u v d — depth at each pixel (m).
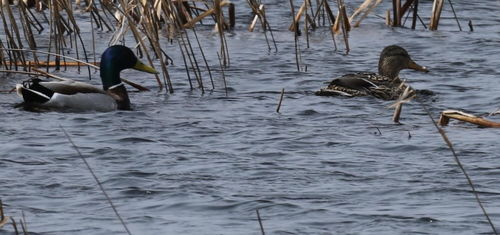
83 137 52.09
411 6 93.06
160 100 63.19
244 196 41.06
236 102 62.22
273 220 37.84
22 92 59.47
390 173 44.91
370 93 64.06
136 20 77.00
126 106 61.00
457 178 43.94
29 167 45.62
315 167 46.06
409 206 39.66
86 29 86.75
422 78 70.81
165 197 40.97
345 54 79.19
